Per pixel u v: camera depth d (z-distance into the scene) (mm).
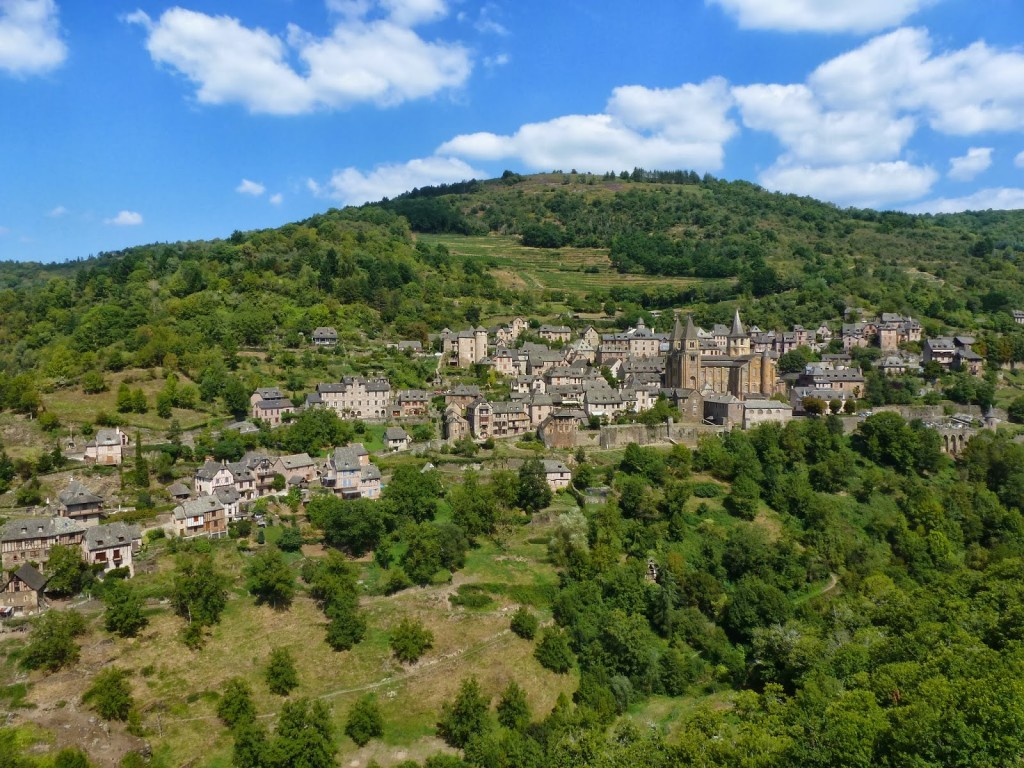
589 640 141125
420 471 183375
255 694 123188
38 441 198375
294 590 145500
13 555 145500
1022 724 81500
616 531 171375
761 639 137500
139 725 114312
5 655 122938
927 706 87938
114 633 129625
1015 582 136625
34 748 108250
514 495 181000
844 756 86062
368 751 116188
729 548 169500
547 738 116000
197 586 136250
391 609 145250
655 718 130125
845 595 160250
